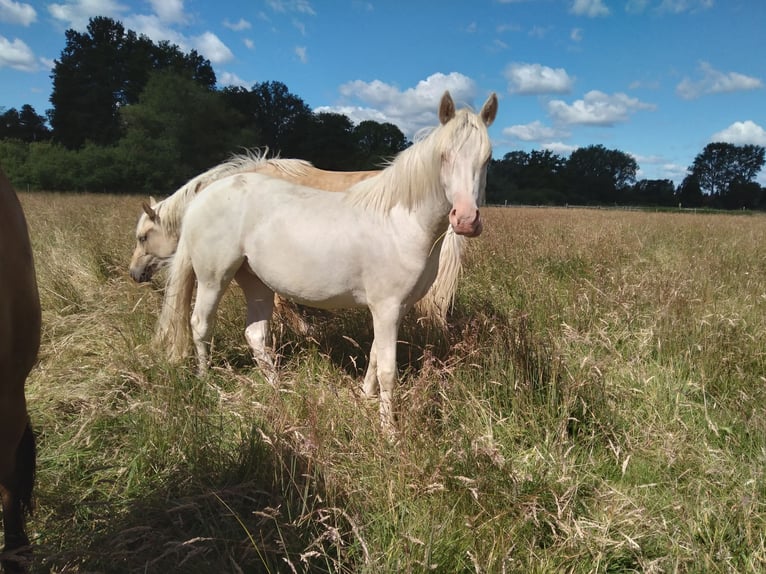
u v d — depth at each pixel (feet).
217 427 8.54
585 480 7.90
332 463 7.57
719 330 12.06
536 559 6.31
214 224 10.78
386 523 6.70
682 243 29.17
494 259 19.47
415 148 9.26
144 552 6.20
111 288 15.24
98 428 9.02
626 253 23.09
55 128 178.09
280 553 6.17
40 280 16.07
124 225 26.32
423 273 9.49
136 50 188.85
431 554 6.02
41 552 5.90
